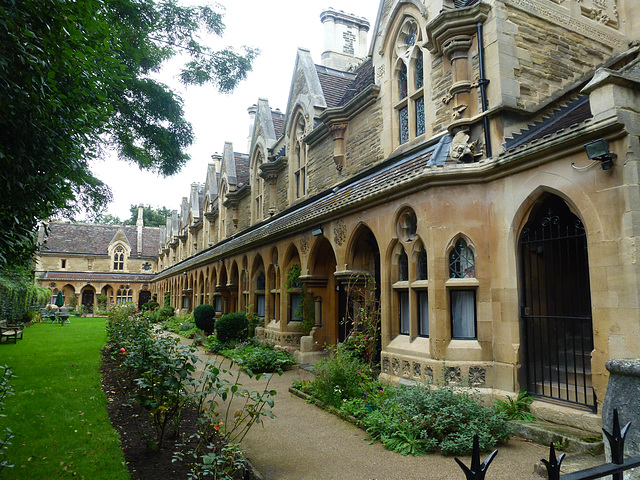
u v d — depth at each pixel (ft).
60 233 174.09
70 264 169.07
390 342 26.63
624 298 16.26
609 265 16.84
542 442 17.28
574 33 27.22
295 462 16.40
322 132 44.52
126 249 177.58
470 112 24.93
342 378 24.16
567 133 18.06
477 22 24.71
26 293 77.92
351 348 29.89
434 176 22.84
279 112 74.13
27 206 16.70
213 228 96.99
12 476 13.87
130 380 23.85
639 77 17.48
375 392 22.89
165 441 17.70
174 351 18.47
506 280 21.43
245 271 57.31
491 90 23.88
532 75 24.71
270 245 46.80
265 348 41.14
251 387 29.86
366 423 19.58
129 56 33.37
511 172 21.35
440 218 22.98
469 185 23.00
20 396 23.80
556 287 23.04
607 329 16.75
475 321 22.70
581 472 5.33
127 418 20.97
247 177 84.53
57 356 38.96
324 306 39.27
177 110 39.47
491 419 17.43
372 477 14.87
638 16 30.27
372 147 36.96
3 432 17.72
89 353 41.06
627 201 16.35
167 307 99.66
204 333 58.08
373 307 29.78
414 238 25.17
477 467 5.13
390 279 27.04
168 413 17.07
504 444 17.47
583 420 17.29
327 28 65.87
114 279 164.76
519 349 20.72
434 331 22.50
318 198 44.68
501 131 23.12
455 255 23.12
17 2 13.55
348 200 30.55
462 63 25.26
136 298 169.99
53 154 16.78
